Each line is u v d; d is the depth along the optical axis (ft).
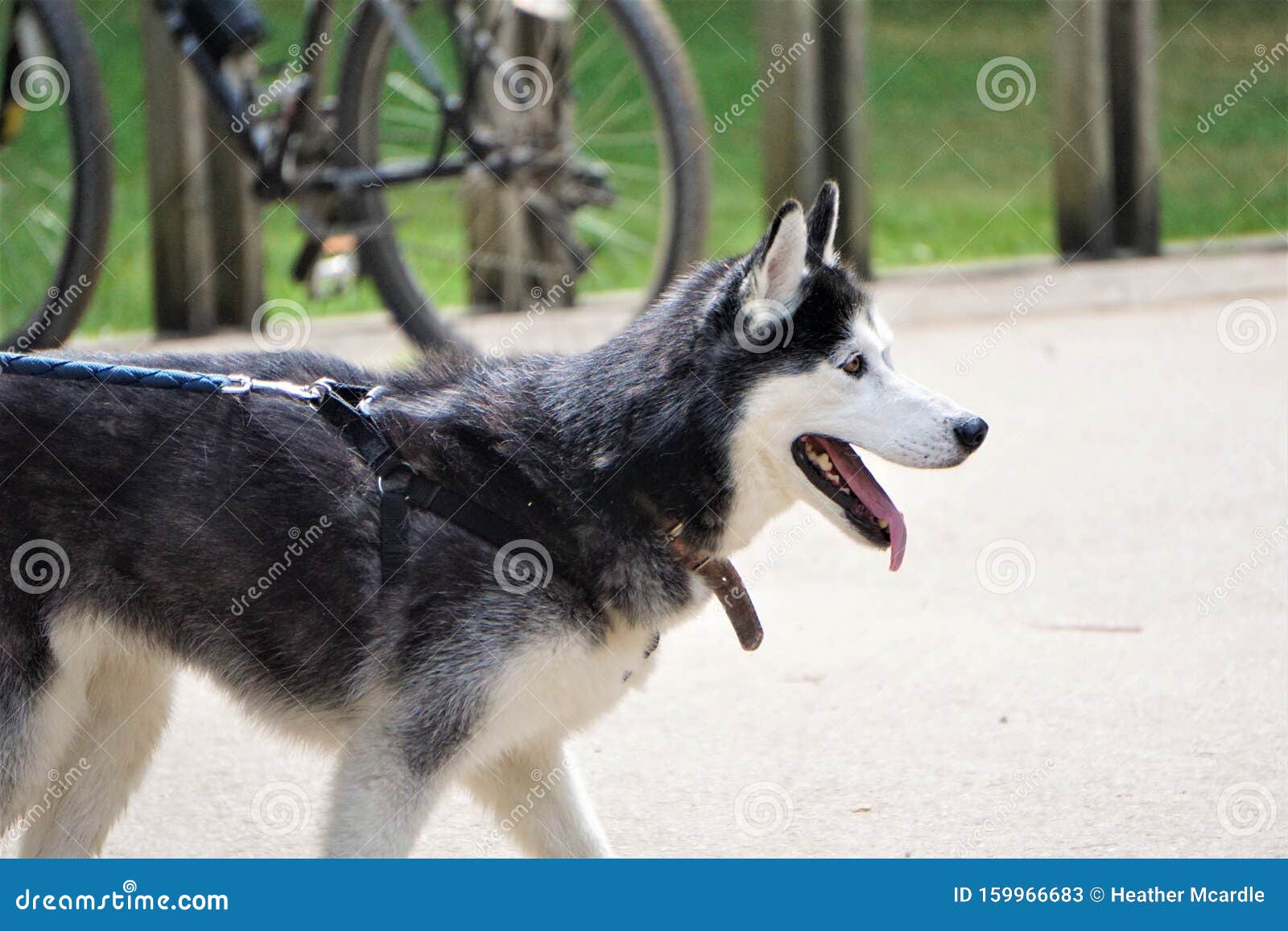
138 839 16.33
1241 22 73.56
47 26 26.55
